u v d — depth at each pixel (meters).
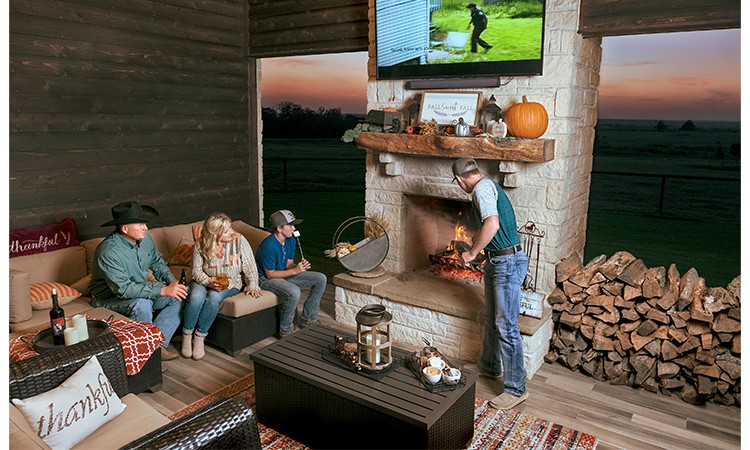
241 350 3.71
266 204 9.33
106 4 4.26
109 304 3.46
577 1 3.32
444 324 3.67
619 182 7.88
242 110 5.54
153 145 4.74
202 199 5.23
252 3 5.38
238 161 5.56
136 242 3.49
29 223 3.98
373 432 2.37
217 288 3.55
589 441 2.71
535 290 3.63
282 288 3.85
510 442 2.70
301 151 10.16
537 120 3.38
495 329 3.26
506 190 3.74
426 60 3.87
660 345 3.20
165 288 3.42
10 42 3.73
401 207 4.22
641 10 3.30
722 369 3.02
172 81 4.82
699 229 7.19
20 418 1.83
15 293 3.14
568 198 3.70
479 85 3.73
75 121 4.17
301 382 2.60
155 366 3.12
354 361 2.61
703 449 2.68
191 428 1.72
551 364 3.60
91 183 4.34
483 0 3.53
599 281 3.39
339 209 9.05
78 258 3.98
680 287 3.29
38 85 3.92
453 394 2.39
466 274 4.11
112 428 2.11
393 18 3.95
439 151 3.68
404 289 3.89
